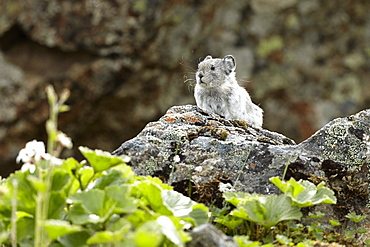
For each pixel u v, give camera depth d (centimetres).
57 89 1778
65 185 518
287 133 1884
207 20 1850
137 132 1869
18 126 1769
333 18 1917
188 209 540
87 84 1786
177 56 1827
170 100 1841
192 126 746
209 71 1332
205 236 484
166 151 695
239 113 1345
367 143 682
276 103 1886
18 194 514
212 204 639
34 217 516
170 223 473
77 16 1778
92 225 503
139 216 496
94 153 526
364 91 1894
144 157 687
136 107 1839
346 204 650
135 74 1809
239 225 604
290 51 1895
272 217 563
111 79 1795
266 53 1888
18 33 1812
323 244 567
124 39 1788
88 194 509
